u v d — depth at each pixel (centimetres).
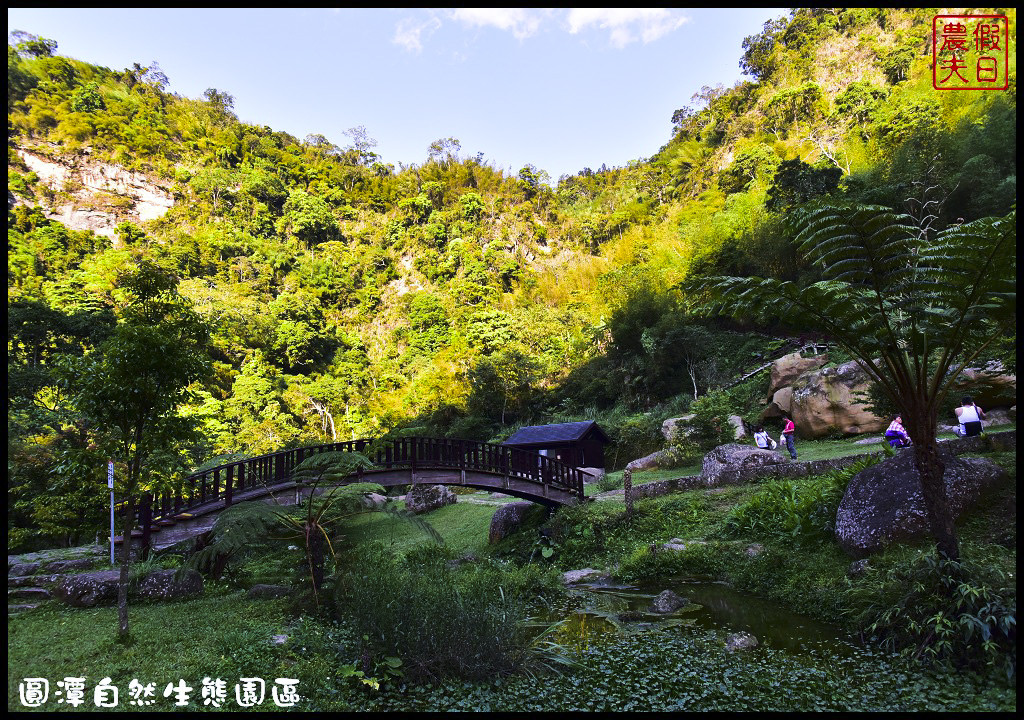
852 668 598
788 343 3297
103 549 1434
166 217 9638
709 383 3198
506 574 1079
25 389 2153
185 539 1056
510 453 1645
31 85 10388
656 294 4109
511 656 629
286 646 645
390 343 8088
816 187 3953
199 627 712
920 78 6209
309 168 12506
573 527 1429
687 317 3622
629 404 3712
